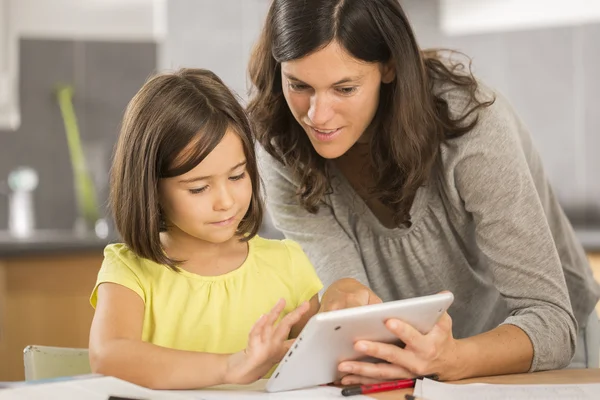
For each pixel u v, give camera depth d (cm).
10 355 390
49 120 489
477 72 484
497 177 184
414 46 182
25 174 481
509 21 481
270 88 193
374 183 202
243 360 148
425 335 153
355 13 171
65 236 441
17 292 391
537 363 171
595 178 478
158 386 151
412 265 210
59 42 490
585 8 473
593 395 149
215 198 165
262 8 498
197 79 170
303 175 200
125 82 496
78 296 396
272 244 193
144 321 177
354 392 150
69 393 136
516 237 184
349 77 173
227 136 165
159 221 171
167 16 497
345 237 211
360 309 142
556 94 479
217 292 181
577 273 230
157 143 163
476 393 150
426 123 185
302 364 148
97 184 489
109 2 493
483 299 217
